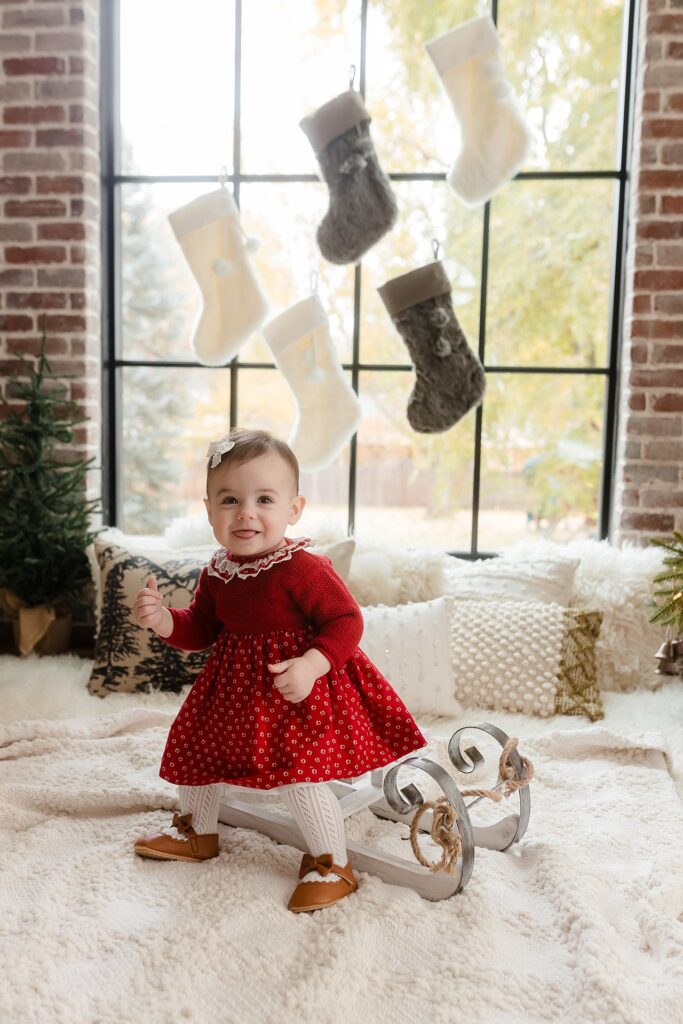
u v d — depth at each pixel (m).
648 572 2.27
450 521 3.60
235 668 1.36
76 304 2.53
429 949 1.19
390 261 3.34
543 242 3.25
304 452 2.39
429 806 1.25
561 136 3.15
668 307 2.36
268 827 1.50
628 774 1.73
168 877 1.37
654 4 2.28
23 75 2.48
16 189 2.52
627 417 2.41
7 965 1.12
